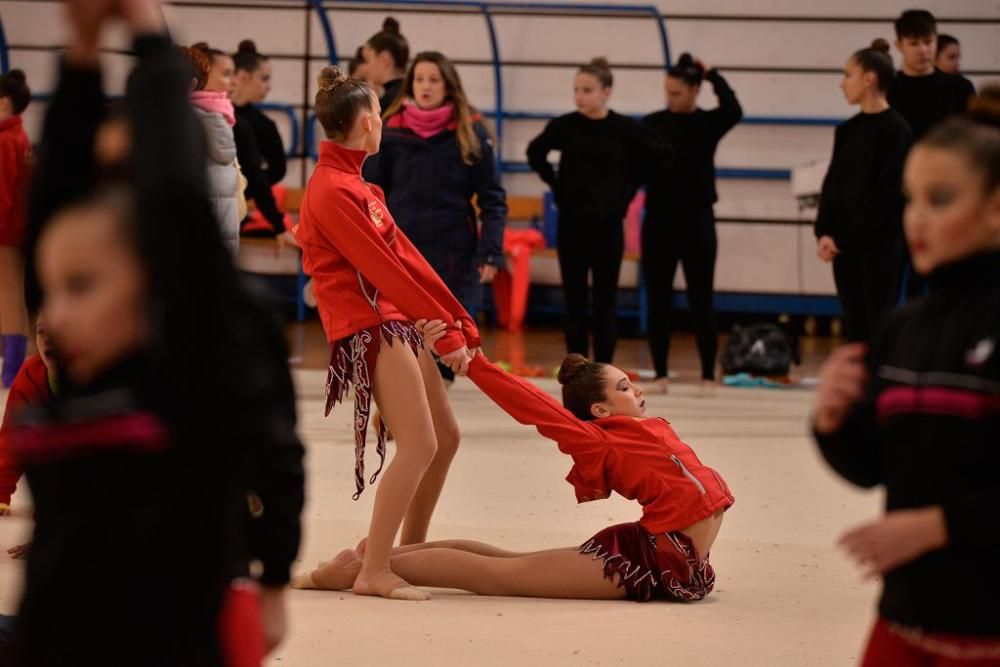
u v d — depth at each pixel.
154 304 3.46
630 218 26.59
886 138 15.34
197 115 3.65
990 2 26.19
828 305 26.92
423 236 13.91
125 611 3.50
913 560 4.04
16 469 9.62
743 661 7.08
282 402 4.08
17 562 8.65
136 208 3.46
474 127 14.21
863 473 4.41
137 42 3.62
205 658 3.58
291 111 27.42
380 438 8.63
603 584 8.29
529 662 6.98
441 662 6.94
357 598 8.30
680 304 27.61
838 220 15.84
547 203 26.84
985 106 4.22
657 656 7.14
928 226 4.11
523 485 11.79
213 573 3.61
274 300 4.00
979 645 3.96
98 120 3.76
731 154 27.05
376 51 15.05
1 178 15.87
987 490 3.93
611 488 8.52
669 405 16.98
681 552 8.26
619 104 27.39
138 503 3.51
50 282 3.53
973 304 4.10
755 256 27.08
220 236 3.58
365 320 8.42
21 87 15.99
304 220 8.65
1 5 27.08
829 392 4.21
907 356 4.20
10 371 16.56
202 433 3.56
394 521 8.34
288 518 4.13
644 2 27.17
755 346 19.94
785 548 9.84
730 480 12.25
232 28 27.44
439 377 8.93
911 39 16.34
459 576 8.41
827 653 7.25
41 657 3.52
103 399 3.50
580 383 8.75
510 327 26.28
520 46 27.39
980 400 4.00
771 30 26.81
